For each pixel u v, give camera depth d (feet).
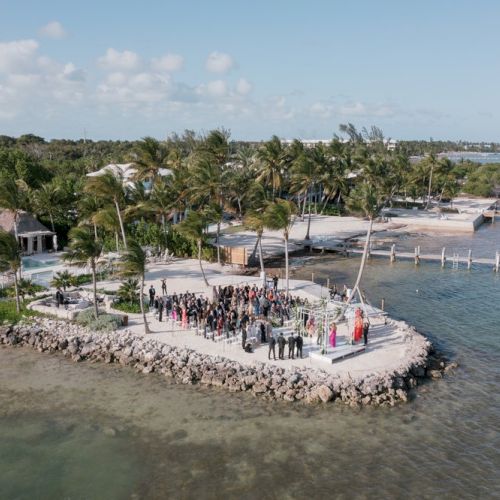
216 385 102.94
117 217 195.83
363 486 73.87
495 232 310.65
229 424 89.51
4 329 130.31
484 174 512.63
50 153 582.35
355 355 111.55
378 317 134.72
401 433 86.79
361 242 263.49
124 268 122.83
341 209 355.15
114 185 183.83
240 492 72.69
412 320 143.33
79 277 172.65
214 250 210.59
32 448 83.71
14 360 117.80
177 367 108.99
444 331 134.51
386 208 383.86
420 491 73.00
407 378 103.71
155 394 100.63
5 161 313.12
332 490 73.00
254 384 101.09
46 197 229.45
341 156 357.82
